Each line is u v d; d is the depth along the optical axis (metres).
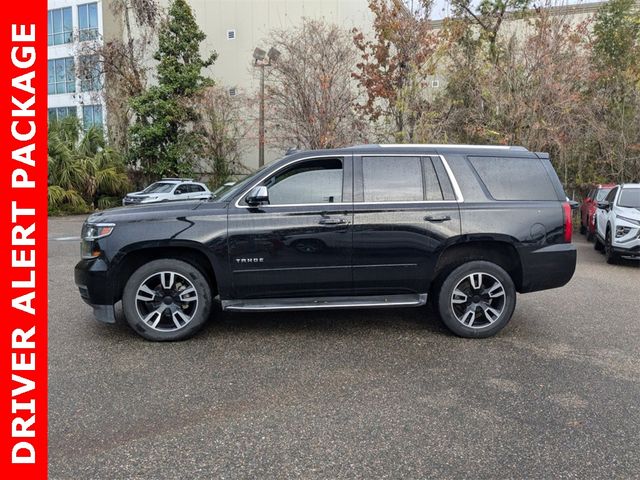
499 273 5.18
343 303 5.15
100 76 26.09
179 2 24.92
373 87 18.75
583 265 10.30
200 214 4.97
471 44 18.48
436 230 5.09
